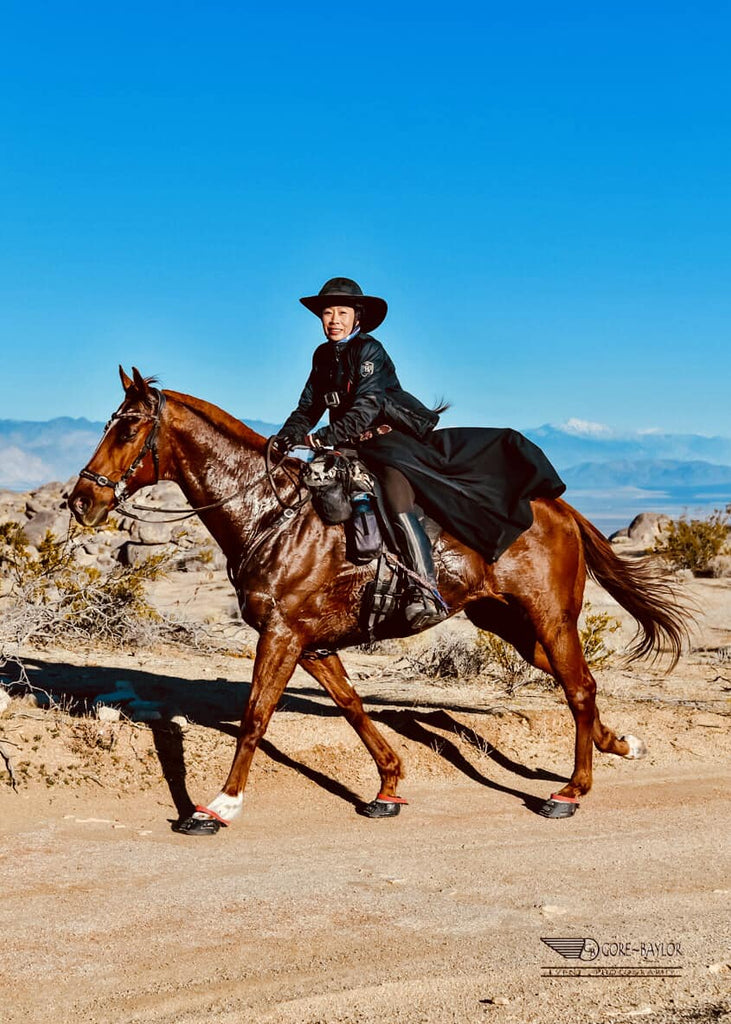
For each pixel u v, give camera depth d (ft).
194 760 26.45
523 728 30.94
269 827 23.67
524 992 15.56
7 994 15.20
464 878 20.72
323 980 15.88
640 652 28.53
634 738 29.53
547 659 27.43
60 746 25.81
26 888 19.16
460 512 24.32
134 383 23.43
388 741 28.68
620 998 15.42
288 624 23.56
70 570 39.93
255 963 16.44
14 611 33.12
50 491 86.69
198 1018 14.57
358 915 18.54
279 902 19.03
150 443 23.49
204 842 22.34
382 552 23.80
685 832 24.21
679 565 65.31
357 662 42.27
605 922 18.48
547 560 25.53
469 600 25.25
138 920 17.98
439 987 15.69
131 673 34.81
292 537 23.61
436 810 25.52
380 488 23.88
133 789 25.09
